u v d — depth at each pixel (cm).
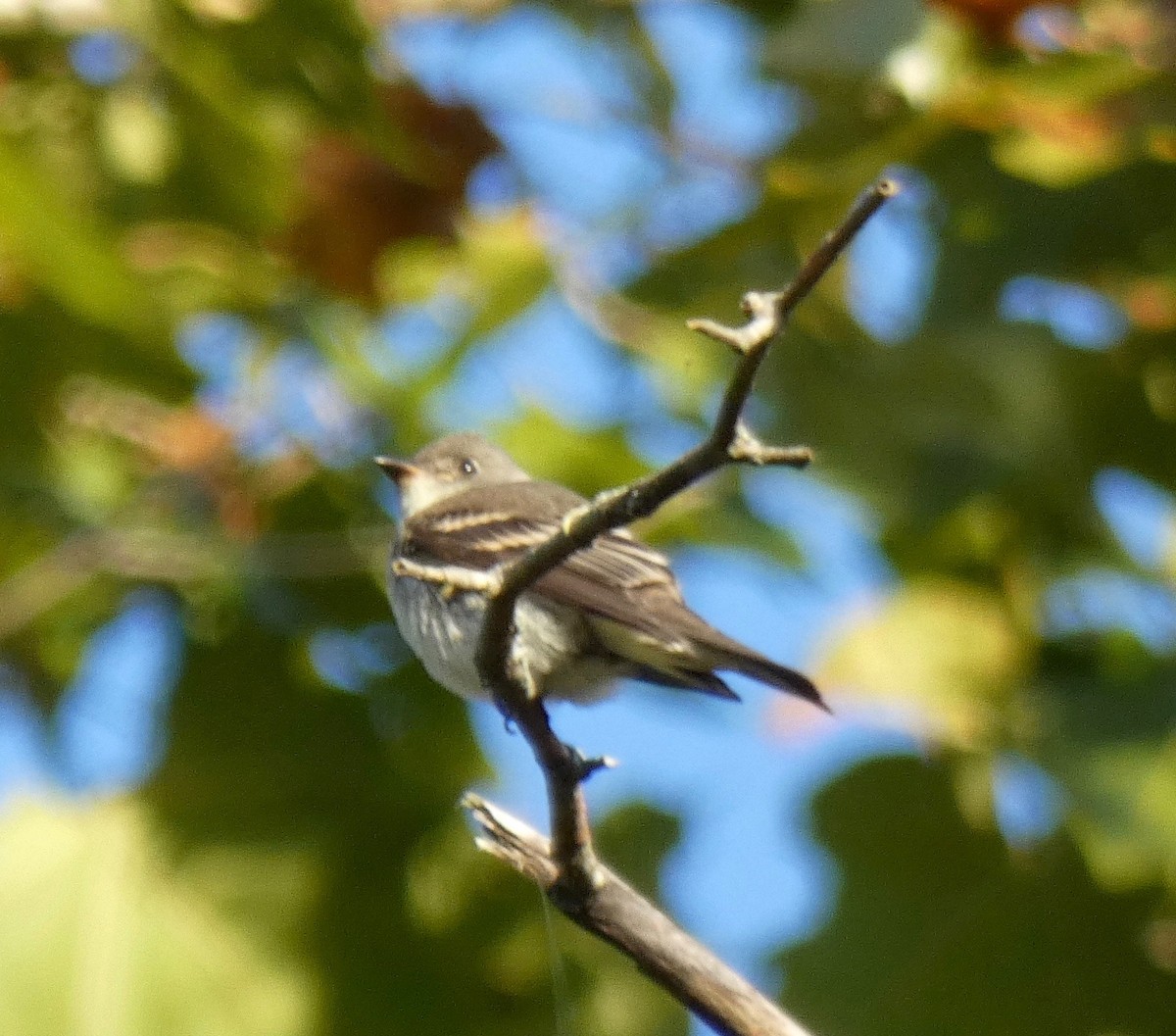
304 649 1040
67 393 1052
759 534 1198
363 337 1165
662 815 1128
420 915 954
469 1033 943
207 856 941
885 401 1100
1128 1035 944
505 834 680
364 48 1075
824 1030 955
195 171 1135
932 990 955
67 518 1114
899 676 998
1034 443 1088
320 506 1155
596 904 666
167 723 984
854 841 971
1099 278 1143
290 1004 929
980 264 1132
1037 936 951
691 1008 655
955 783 960
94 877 921
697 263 1133
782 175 1032
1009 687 977
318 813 963
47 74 1160
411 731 1090
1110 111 1005
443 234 1146
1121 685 935
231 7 1064
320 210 1131
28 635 1151
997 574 1100
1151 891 942
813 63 948
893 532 1134
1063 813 912
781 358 1120
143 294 1003
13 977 896
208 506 1152
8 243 987
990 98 982
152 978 913
